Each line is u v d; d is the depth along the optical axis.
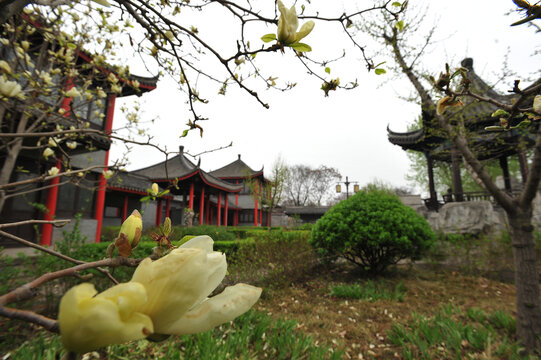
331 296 4.33
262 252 5.14
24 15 2.25
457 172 9.84
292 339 2.53
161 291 0.29
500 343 2.61
